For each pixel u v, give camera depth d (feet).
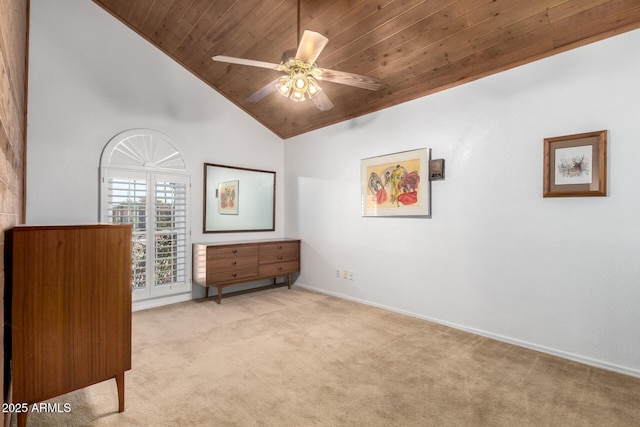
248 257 13.61
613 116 7.37
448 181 10.23
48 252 5.25
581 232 7.82
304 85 7.39
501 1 7.34
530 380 6.96
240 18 10.04
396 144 11.65
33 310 5.11
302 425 5.49
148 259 12.09
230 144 14.69
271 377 7.07
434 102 10.57
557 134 8.13
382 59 9.99
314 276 14.93
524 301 8.71
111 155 11.35
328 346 8.69
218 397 6.31
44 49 10.21
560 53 8.06
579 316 7.86
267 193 16.05
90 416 5.71
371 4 8.32
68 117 10.61
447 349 8.52
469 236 9.77
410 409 5.94
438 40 8.77
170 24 11.21
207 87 13.93
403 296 11.46
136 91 12.01
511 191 8.91
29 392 5.07
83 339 5.54
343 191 13.56
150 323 10.44
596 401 6.19
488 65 9.11
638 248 7.11
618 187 7.34
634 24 7.05
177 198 12.92
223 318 10.96
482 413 5.82
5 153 4.47
